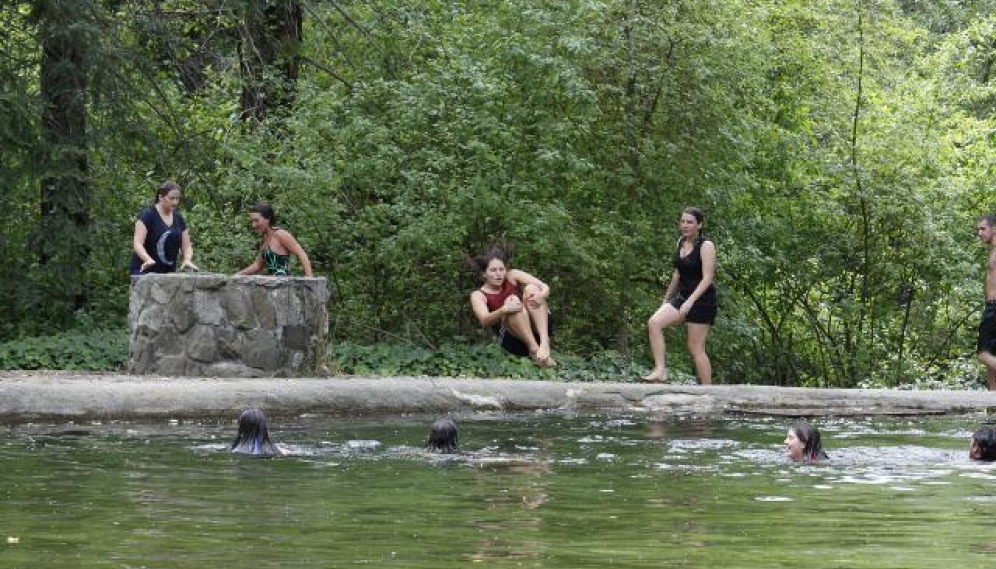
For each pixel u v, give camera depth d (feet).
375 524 28.53
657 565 23.89
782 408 62.23
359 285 83.92
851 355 106.42
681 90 87.92
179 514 29.58
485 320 68.90
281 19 93.71
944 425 57.16
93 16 80.38
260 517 29.30
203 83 92.53
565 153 80.38
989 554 25.44
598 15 85.05
